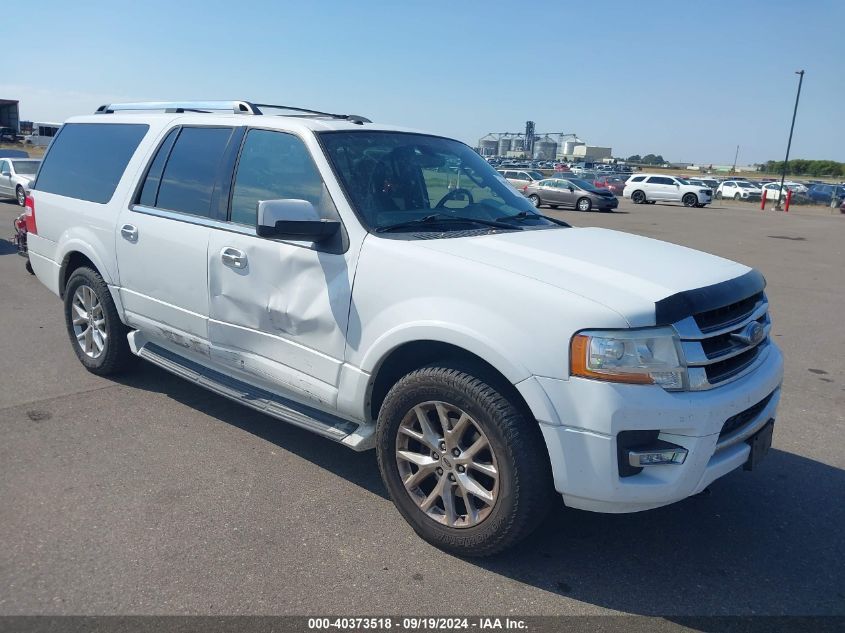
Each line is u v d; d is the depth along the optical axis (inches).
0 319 292.4
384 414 136.5
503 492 121.6
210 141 176.2
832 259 593.0
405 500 137.0
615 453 113.2
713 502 157.5
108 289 204.4
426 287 129.0
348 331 139.9
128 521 139.6
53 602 114.8
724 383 121.3
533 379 115.9
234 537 135.4
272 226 132.9
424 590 121.8
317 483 158.4
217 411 197.5
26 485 152.3
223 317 165.6
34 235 233.0
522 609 118.0
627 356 112.0
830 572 132.0
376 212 145.6
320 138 154.2
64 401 200.8
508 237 145.3
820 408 221.3
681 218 1060.5
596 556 134.5
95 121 219.5
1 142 2288.4
